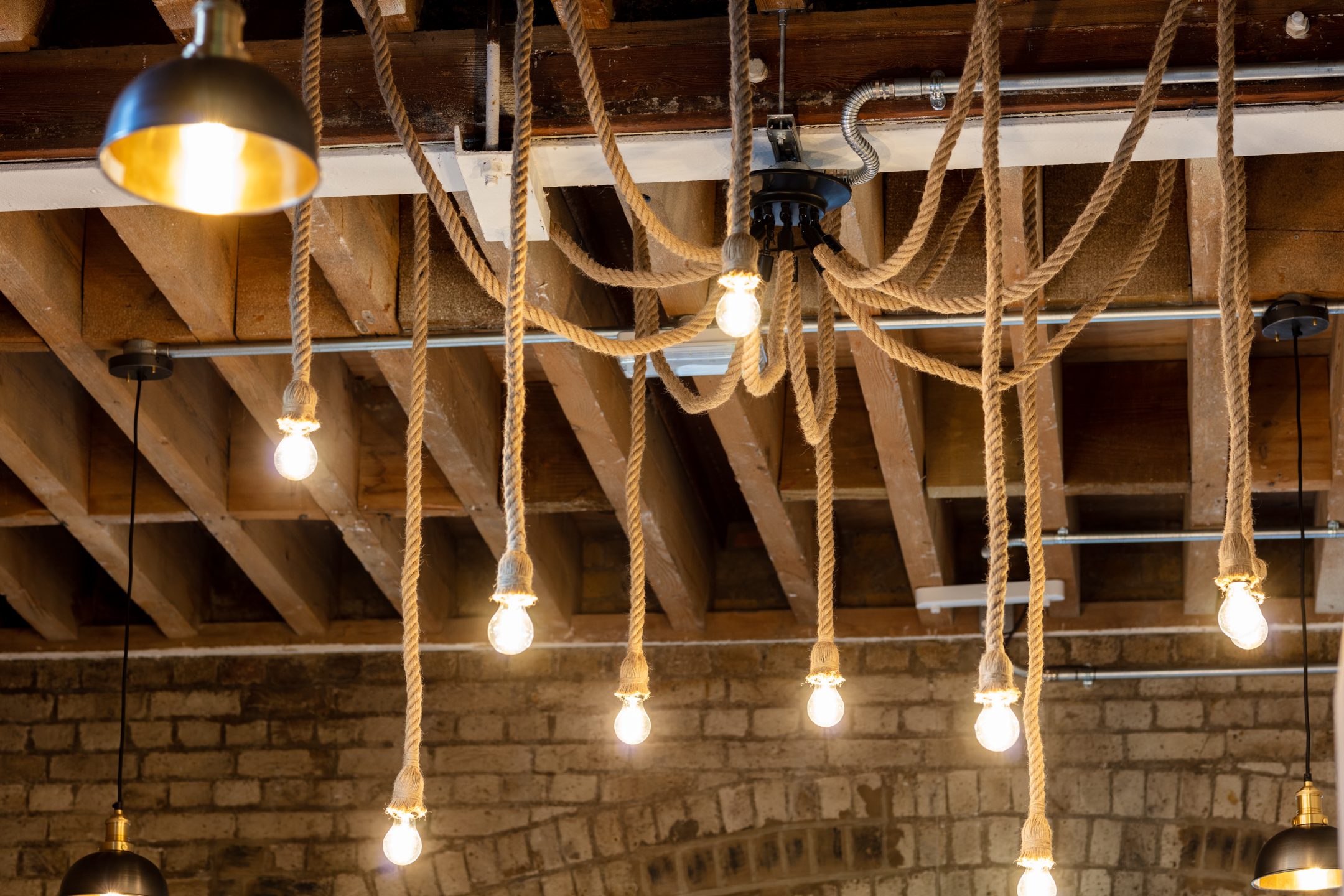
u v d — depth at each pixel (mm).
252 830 5965
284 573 5562
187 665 6176
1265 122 2684
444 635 5953
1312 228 3512
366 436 5008
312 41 2430
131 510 4578
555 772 5887
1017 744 5652
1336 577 5117
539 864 5805
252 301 3918
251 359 4156
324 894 5867
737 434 4578
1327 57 2607
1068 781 5582
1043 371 4172
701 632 5852
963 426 4742
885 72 2727
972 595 5242
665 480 5207
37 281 3742
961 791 5645
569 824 5824
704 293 3699
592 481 4969
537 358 4883
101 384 4176
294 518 5012
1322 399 4535
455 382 4535
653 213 2658
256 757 6047
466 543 6137
